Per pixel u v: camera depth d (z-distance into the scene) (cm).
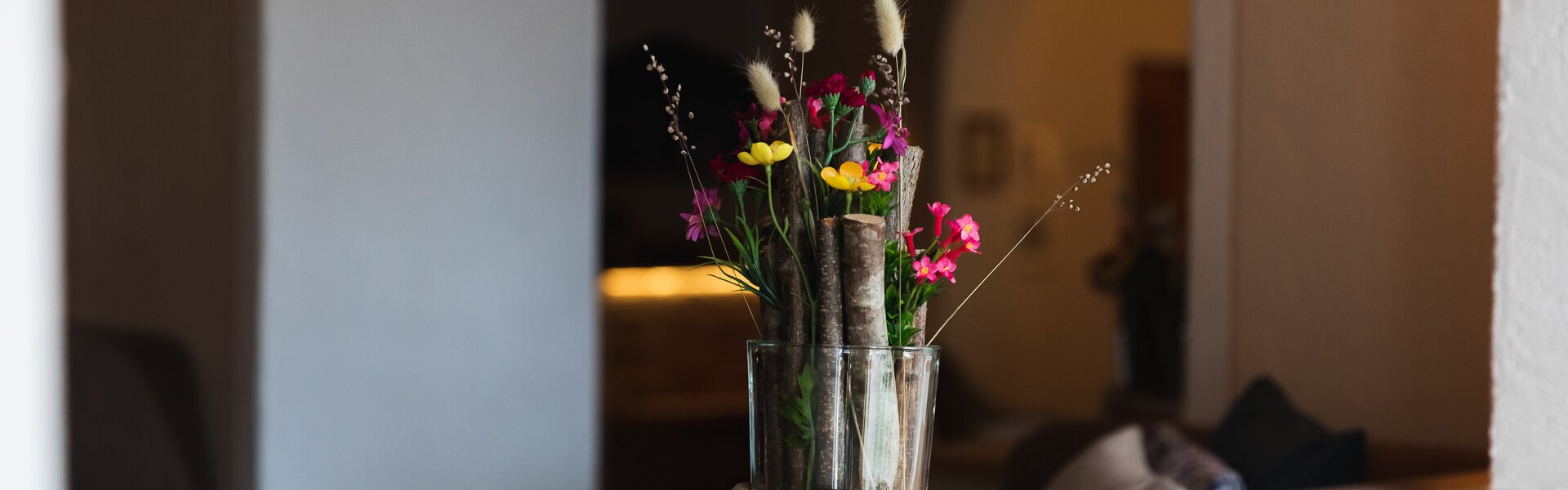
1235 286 321
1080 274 451
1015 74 447
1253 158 317
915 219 430
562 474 285
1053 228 448
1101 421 307
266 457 251
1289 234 308
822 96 88
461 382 271
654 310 349
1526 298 85
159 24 255
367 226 261
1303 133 304
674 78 358
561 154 281
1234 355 322
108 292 257
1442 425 274
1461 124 270
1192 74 331
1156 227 459
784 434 85
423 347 268
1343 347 296
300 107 254
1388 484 255
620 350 343
